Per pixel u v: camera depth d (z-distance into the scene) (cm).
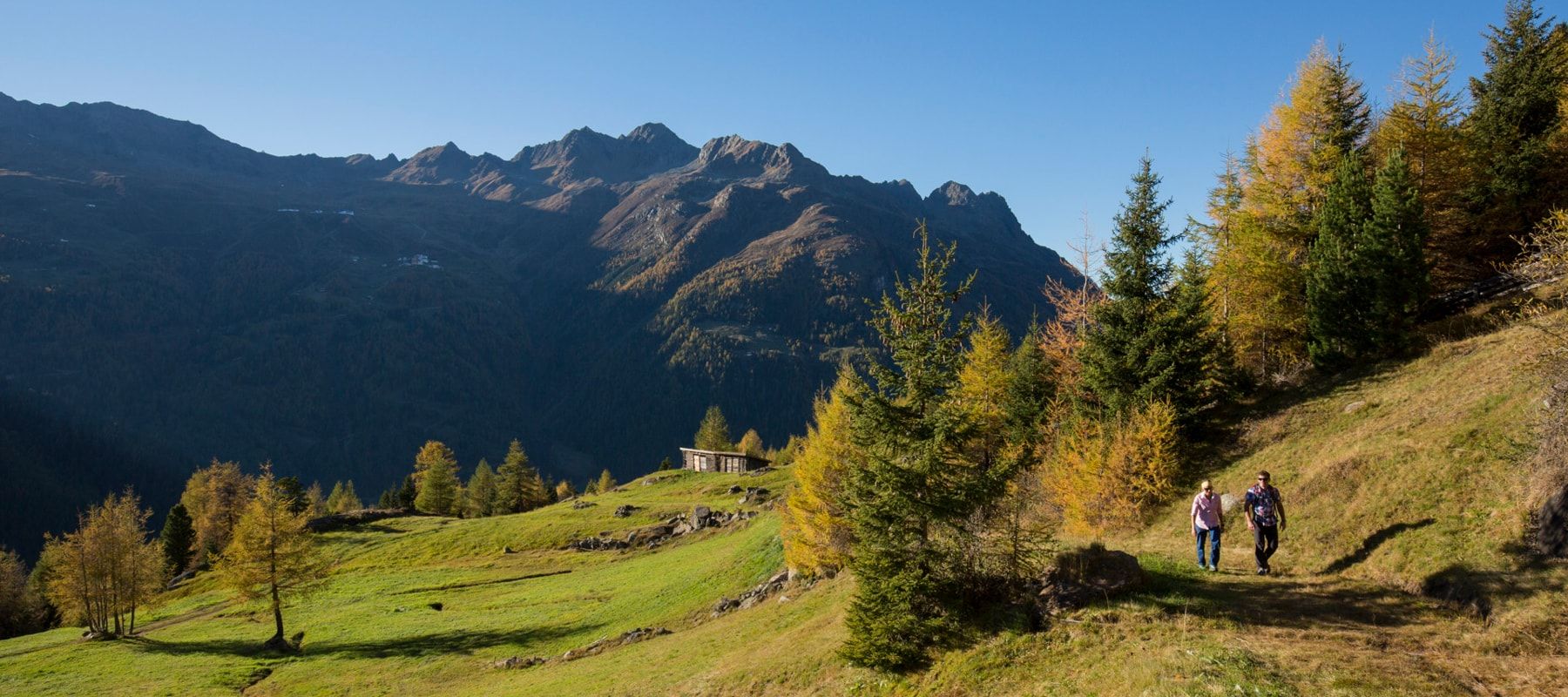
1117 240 3266
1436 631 1270
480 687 3325
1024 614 1599
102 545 5791
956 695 1455
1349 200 3272
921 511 1719
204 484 11906
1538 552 1366
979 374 3734
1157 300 3184
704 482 9519
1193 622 1408
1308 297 3356
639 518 7581
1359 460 2025
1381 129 3803
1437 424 2055
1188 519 2466
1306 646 1243
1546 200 3384
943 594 1698
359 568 7394
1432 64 3578
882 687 1648
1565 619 1173
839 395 1980
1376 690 1055
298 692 3853
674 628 3531
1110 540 2572
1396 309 3036
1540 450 1549
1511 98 3809
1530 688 1023
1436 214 3478
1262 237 3622
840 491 2828
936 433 1764
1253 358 3838
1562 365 1723
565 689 2744
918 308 1892
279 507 5075
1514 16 3972
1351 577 1608
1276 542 1695
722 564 4325
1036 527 1733
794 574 3347
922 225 1936
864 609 1725
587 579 5706
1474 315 2967
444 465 11931
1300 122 3719
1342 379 3056
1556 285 2641
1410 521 1681
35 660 4984
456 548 7644
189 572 8506
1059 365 4312
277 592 4975
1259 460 2661
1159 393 3072
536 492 12525
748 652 2422
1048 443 3678
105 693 4044
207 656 4784
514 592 5678
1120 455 2711
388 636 4759
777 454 13275
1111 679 1286
